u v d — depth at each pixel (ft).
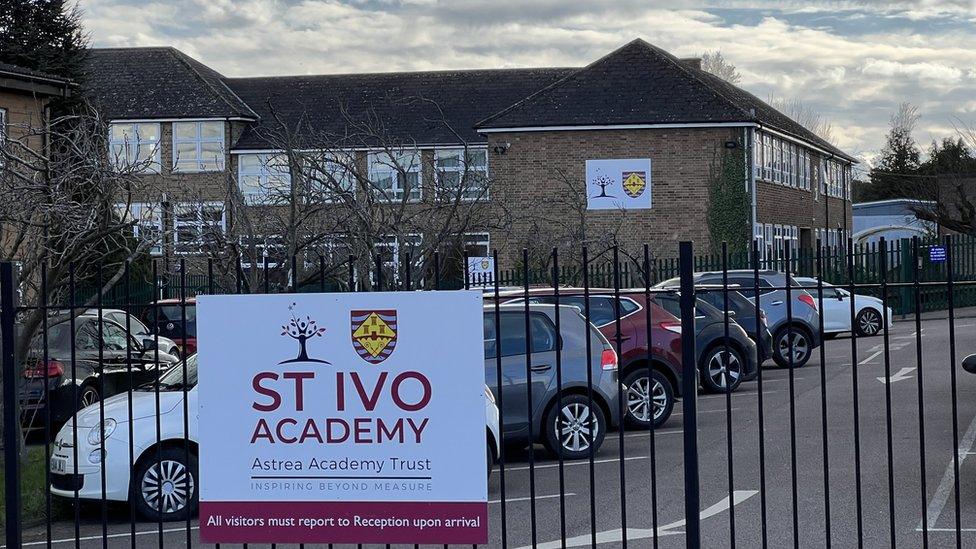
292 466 19.40
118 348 48.16
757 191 123.54
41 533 30.50
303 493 19.38
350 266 19.47
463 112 136.87
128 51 139.13
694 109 120.78
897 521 26.73
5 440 21.11
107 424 30.35
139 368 45.83
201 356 19.56
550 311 38.14
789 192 137.80
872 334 83.71
